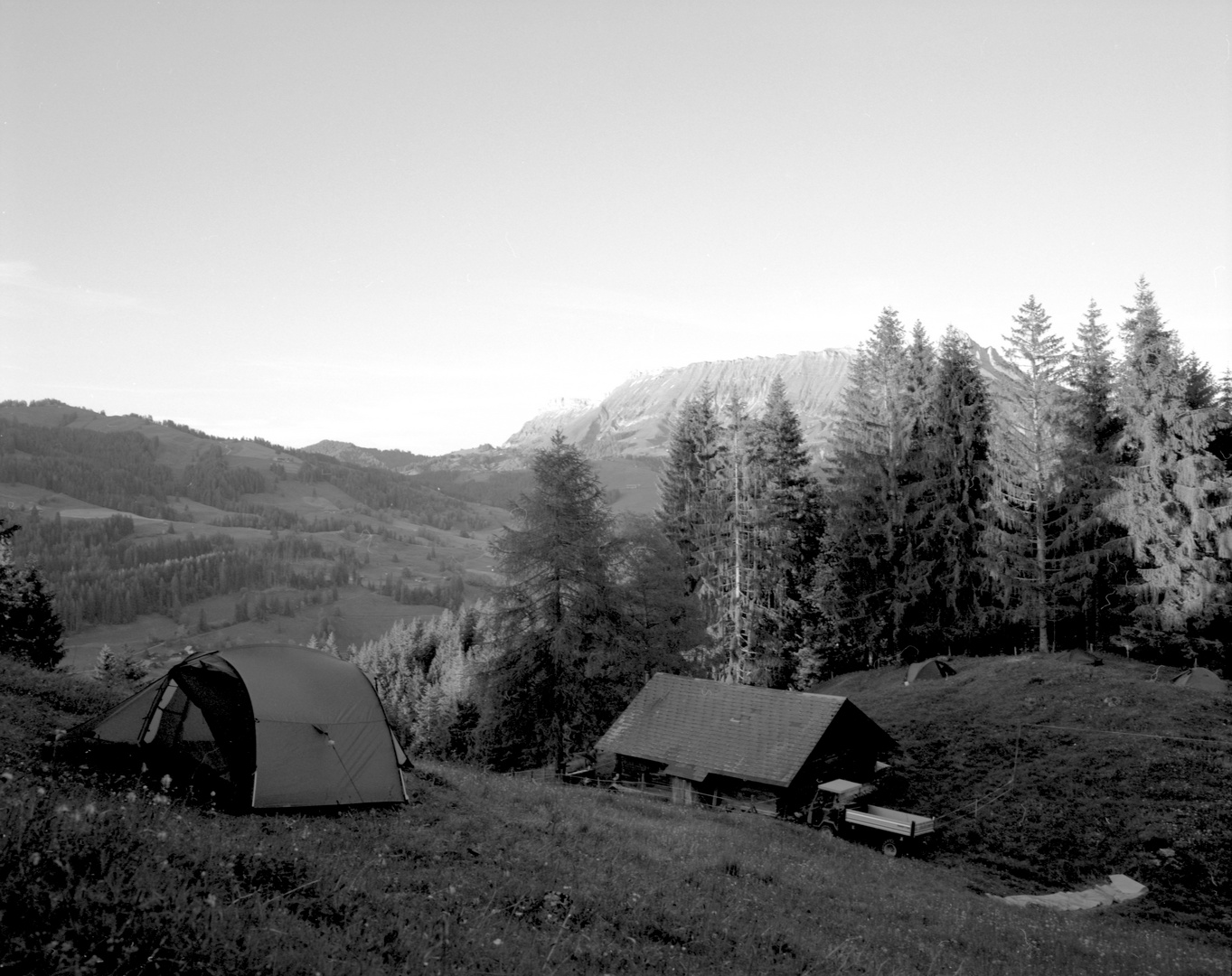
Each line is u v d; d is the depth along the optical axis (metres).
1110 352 50.59
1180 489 43.91
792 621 56.28
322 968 5.88
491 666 35.97
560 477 36.69
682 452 61.00
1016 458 49.38
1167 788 29.47
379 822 13.12
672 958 8.78
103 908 5.60
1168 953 17.11
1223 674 43.69
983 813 29.73
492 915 8.62
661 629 43.25
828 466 57.09
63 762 12.47
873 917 14.60
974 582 51.09
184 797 12.30
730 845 19.39
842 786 28.86
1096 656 45.72
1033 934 16.44
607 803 24.03
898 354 55.22
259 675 14.55
